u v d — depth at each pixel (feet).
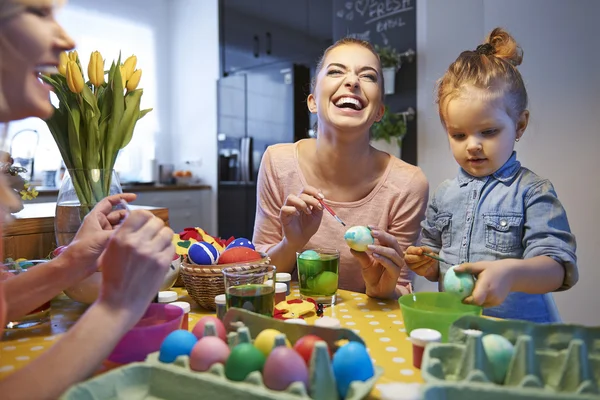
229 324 2.13
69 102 3.45
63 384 1.65
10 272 2.68
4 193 1.91
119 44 13.55
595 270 7.14
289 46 11.74
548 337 1.93
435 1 8.59
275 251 4.00
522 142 7.79
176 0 14.56
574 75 7.18
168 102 14.87
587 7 6.98
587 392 1.65
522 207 3.55
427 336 2.09
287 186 4.67
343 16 10.12
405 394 1.58
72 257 2.43
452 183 4.07
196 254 3.08
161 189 12.47
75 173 3.41
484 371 1.79
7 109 1.86
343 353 1.75
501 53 3.79
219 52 13.42
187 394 1.76
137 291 1.90
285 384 1.65
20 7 1.76
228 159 13.16
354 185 4.49
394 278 3.21
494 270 2.54
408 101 9.02
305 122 11.32
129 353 2.11
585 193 7.17
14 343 2.46
